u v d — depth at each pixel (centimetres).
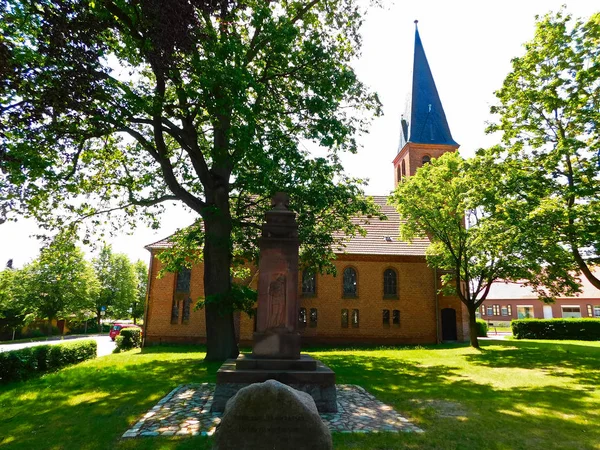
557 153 1466
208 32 1072
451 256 2286
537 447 569
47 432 630
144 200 1560
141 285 7331
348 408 780
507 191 1633
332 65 1361
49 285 4397
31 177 1122
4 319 4350
